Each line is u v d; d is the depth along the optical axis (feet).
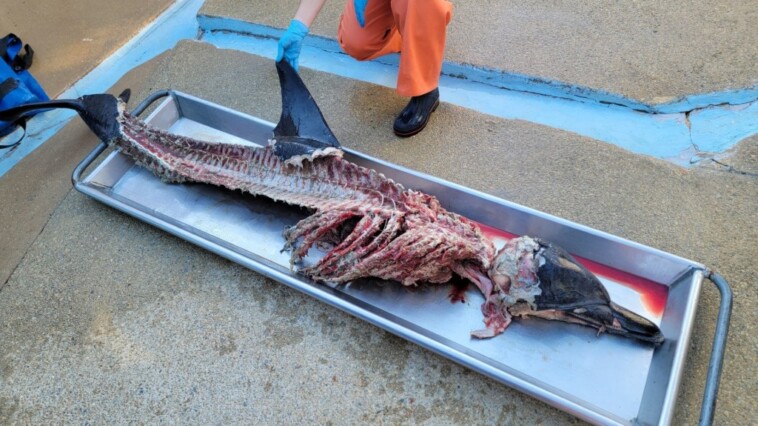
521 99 9.82
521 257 6.09
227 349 7.21
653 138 8.77
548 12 10.58
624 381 6.03
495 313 6.59
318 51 11.46
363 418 6.43
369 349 6.95
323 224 7.02
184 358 7.21
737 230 7.32
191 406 6.81
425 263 6.52
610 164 8.29
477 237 6.75
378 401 6.53
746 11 9.71
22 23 13.57
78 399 7.08
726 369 6.19
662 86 9.06
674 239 7.37
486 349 6.43
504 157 8.70
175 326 7.53
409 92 8.64
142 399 6.95
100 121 8.82
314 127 8.14
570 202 7.99
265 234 7.97
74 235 8.84
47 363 7.46
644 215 7.68
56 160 10.26
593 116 9.27
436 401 6.44
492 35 10.39
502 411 6.28
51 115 11.28
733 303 6.66
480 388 6.46
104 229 8.82
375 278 7.20
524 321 6.59
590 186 8.11
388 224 6.66
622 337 6.32
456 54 10.19
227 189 8.60
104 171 8.93
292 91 8.36
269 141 8.00
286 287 7.66
